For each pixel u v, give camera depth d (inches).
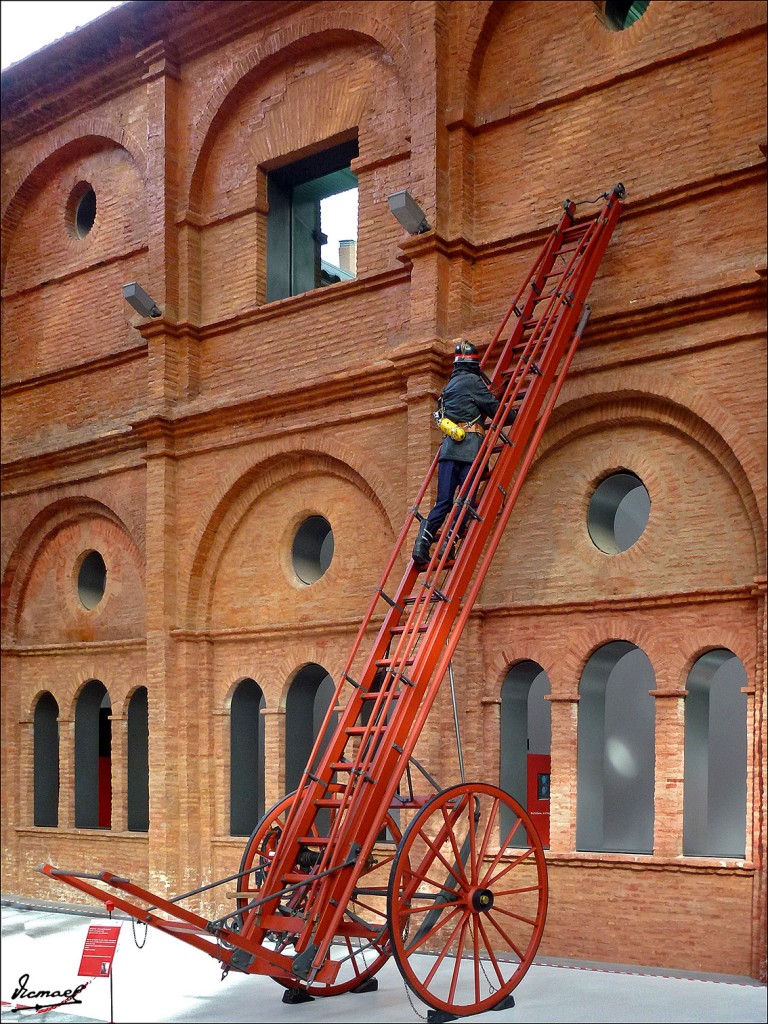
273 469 649.0
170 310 693.9
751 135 504.4
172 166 706.8
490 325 570.3
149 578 674.2
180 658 663.8
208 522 663.1
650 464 519.2
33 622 782.5
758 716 466.6
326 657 613.0
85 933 593.3
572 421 540.7
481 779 545.0
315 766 637.9
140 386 724.0
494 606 548.4
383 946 445.1
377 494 589.3
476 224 589.6
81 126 776.9
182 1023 397.7
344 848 397.4
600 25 561.9
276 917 394.3
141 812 711.7
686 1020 385.7
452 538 448.8
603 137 551.8
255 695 673.6
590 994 427.5
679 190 516.4
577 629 527.2
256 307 665.0
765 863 450.9
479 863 415.2
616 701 797.9
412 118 596.4
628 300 526.6
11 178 821.2
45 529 778.2
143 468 709.3
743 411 483.8
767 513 469.7
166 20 708.0
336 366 622.8
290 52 668.1
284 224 702.5
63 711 748.0
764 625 464.4
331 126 649.0
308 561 654.5
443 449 479.8
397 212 566.9
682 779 490.9
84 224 805.9
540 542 545.6
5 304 826.8
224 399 663.1
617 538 778.8
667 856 486.6
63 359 780.6
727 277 491.2
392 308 608.4
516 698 558.6
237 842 634.8
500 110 585.3
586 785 531.8
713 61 521.0
